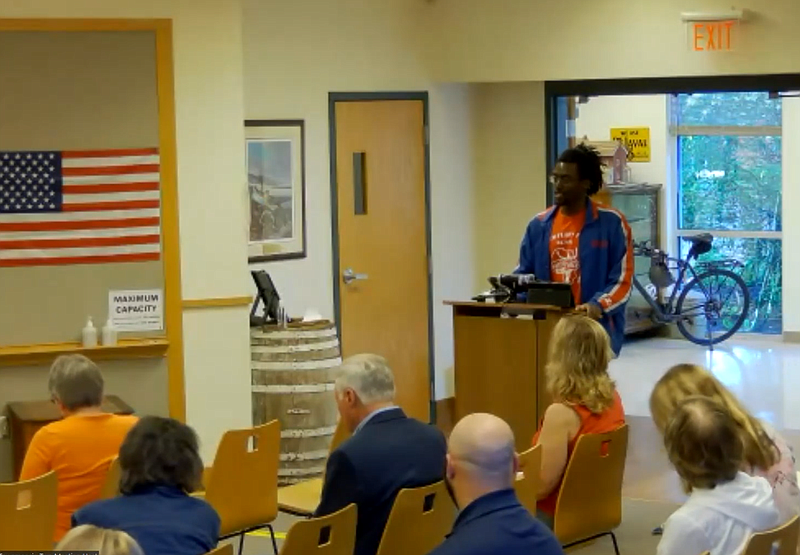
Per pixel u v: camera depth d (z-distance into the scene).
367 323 9.48
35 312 7.04
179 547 3.52
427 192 9.71
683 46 8.55
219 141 7.39
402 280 9.65
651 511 7.09
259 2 8.70
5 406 6.98
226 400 7.54
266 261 8.80
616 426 5.10
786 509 3.99
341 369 4.39
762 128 13.09
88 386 4.86
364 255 9.41
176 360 7.30
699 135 13.41
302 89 8.97
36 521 4.40
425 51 9.58
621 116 13.58
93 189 7.09
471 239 10.15
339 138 9.20
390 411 4.33
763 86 8.33
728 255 13.42
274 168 8.84
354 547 4.20
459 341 7.27
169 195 7.23
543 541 3.11
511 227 10.12
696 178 13.49
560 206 7.11
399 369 9.70
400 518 4.13
